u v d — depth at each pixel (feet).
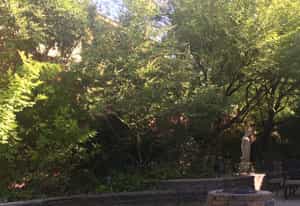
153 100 43.88
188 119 49.11
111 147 47.55
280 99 70.08
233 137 74.64
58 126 39.60
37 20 43.62
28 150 39.81
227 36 52.65
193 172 52.75
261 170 70.85
